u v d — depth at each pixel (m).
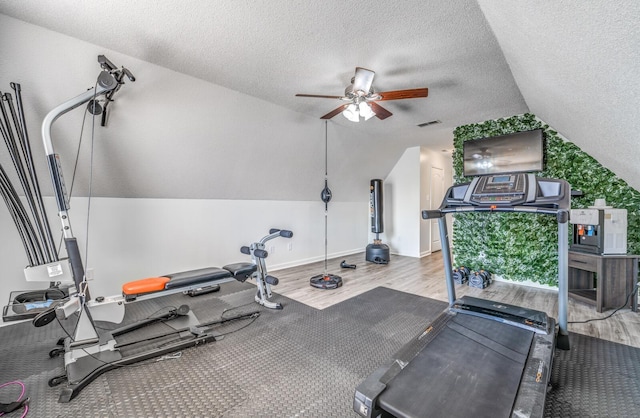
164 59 2.40
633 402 1.57
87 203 3.01
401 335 2.39
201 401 1.59
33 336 2.40
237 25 1.95
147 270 3.43
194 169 3.50
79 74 2.30
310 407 1.54
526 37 1.59
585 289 3.34
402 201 5.95
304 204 5.14
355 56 2.35
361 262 5.27
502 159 3.83
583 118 2.24
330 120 4.06
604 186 3.21
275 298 3.31
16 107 2.21
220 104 3.08
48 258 2.36
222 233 4.08
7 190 2.17
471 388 1.35
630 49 1.07
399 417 1.20
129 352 2.07
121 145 2.83
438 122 4.12
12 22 1.89
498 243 4.02
